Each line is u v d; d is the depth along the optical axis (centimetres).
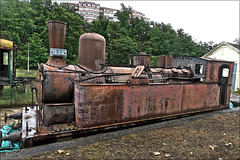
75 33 2403
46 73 412
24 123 416
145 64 580
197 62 701
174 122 540
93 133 416
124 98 448
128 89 453
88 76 462
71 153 330
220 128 518
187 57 749
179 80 704
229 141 430
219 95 723
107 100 420
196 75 704
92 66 489
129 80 473
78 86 396
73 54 2600
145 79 486
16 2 4119
